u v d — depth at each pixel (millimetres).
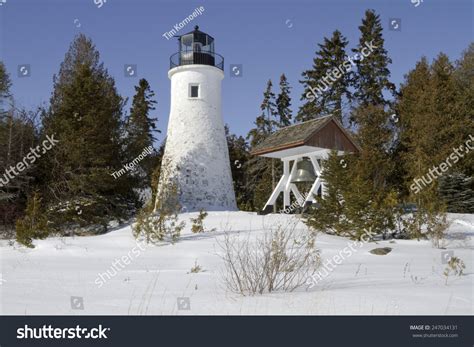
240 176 51781
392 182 40469
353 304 6688
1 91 31672
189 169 30859
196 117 31812
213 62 33500
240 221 22859
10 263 13180
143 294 8055
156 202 21812
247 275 8977
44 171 29828
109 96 35469
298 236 16625
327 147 23750
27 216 20609
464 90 43562
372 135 39312
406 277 9625
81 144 27484
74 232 27234
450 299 6781
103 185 28375
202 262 12656
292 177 25391
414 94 42312
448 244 17328
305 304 6789
